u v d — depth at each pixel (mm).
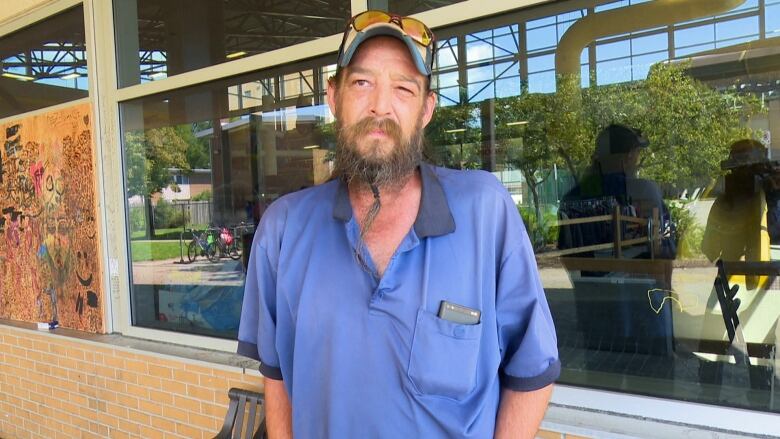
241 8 2791
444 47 2213
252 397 2574
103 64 3307
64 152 3426
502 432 1099
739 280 1792
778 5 1675
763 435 1674
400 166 1056
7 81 3789
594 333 2010
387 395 1041
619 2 1890
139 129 3252
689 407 1775
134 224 3307
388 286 1036
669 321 1896
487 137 2158
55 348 3453
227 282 2969
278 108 2750
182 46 3037
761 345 1757
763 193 1741
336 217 1100
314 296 1087
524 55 2068
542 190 2096
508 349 1124
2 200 3816
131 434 3129
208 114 2994
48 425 3551
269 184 2812
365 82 1062
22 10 3594
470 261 1045
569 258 2064
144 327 3240
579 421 1863
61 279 3516
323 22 2553
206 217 3035
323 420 1091
